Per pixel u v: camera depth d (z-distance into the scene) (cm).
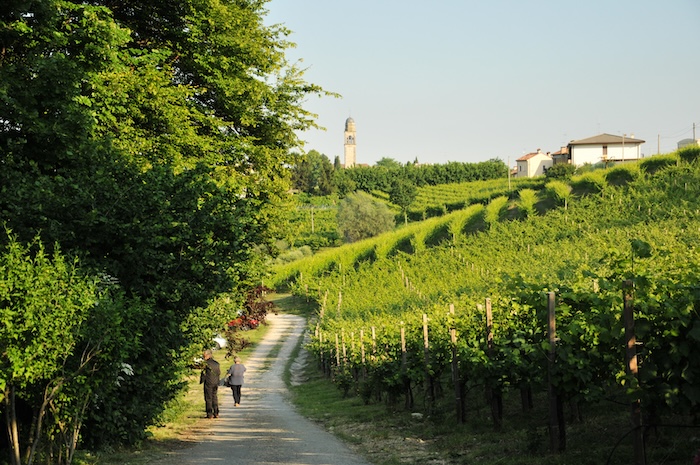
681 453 1058
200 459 1366
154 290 1402
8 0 1644
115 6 2600
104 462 1316
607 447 1175
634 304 1024
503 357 1535
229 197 1539
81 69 1750
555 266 4659
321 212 15888
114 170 1472
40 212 1345
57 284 1021
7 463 1171
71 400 1128
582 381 1177
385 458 1360
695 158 7962
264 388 4056
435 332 2250
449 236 8806
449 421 1778
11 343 965
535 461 1159
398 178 18488
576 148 15375
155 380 1534
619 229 6016
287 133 3089
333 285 8212
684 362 993
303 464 1295
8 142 1506
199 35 2634
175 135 2400
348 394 3195
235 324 4494
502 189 14150
